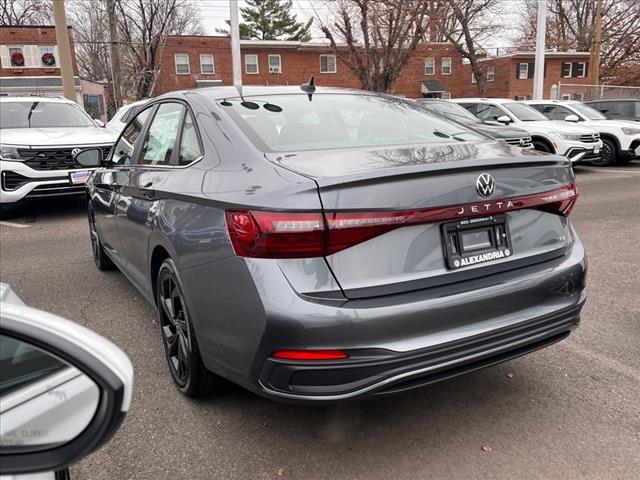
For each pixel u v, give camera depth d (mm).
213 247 2455
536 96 20844
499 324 2465
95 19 47094
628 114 16016
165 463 2547
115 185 4137
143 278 3676
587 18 44906
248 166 2568
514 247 2637
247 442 2691
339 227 2184
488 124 11312
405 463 2518
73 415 1133
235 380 2525
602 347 3662
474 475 2430
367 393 2213
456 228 2441
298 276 2186
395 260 2301
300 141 2869
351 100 3537
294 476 2445
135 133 4195
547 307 2656
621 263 5613
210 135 2943
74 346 1110
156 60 35656
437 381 2369
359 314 2166
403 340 2250
